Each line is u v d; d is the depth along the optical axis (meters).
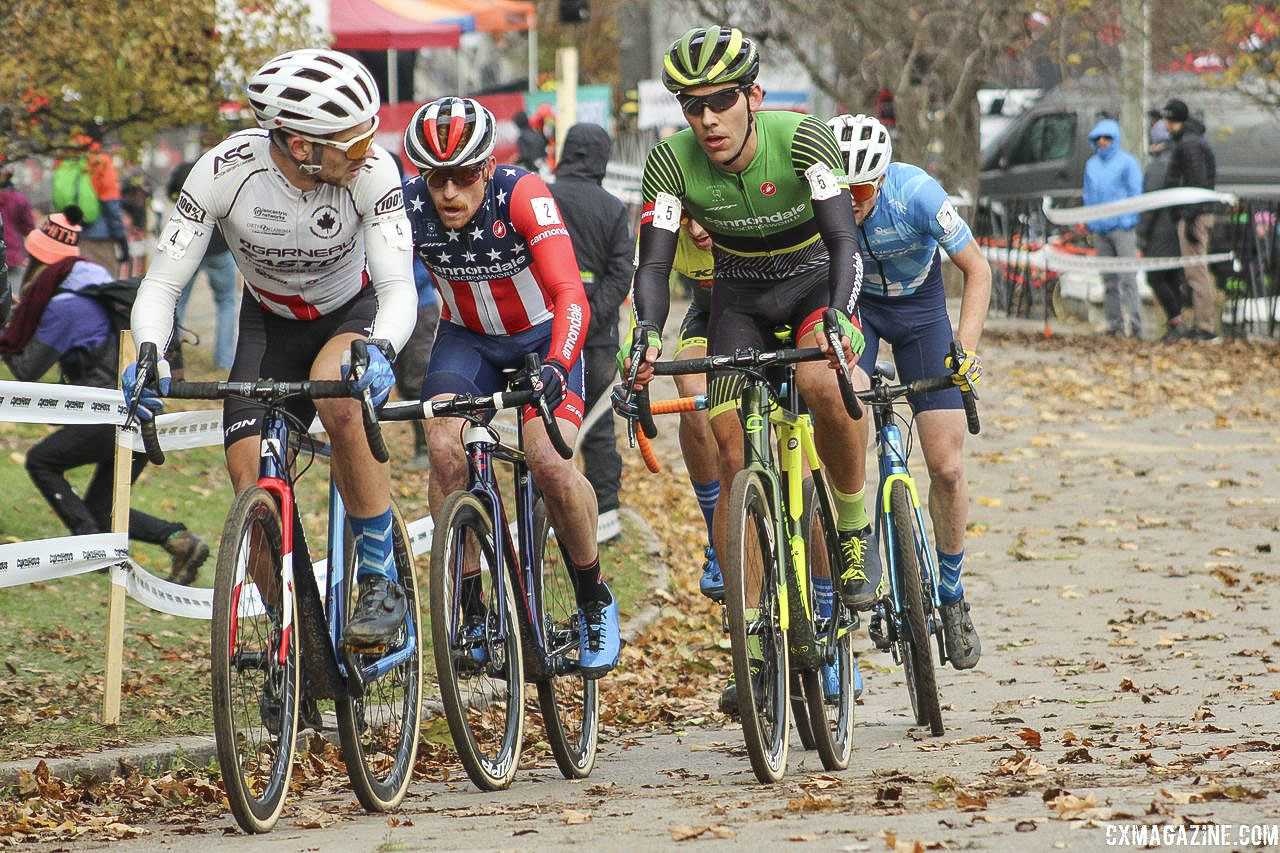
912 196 11.41
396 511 9.48
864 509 10.54
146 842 8.11
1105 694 11.96
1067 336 36.34
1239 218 35.56
